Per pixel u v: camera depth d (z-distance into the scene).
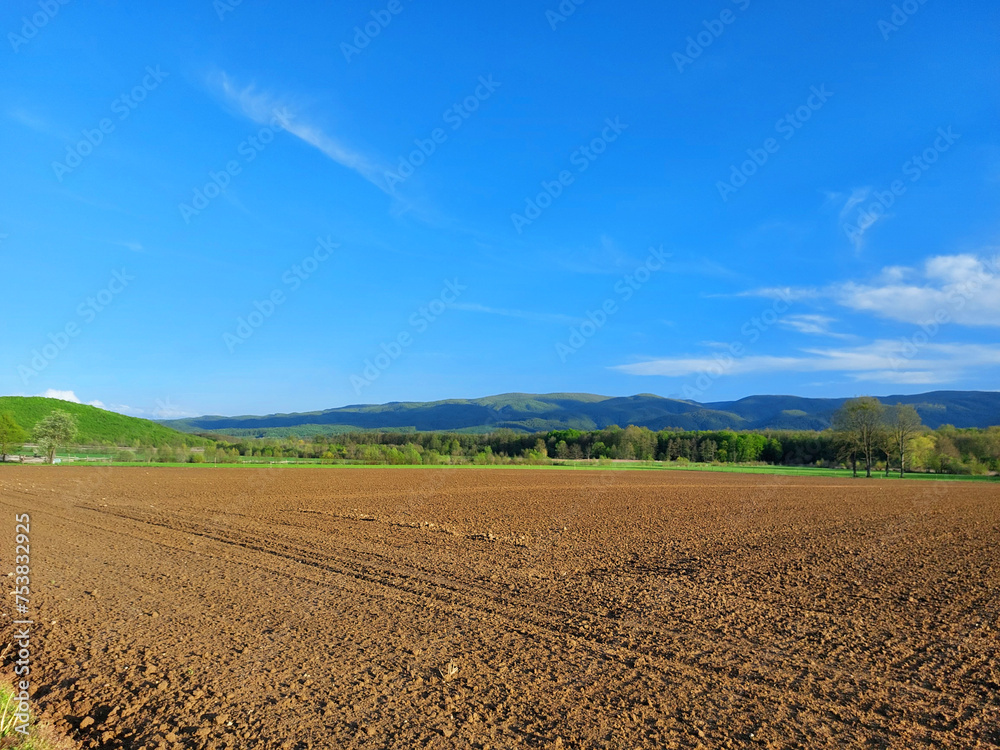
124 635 9.85
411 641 9.75
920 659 9.28
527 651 9.35
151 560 16.31
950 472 86.88
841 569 16.64
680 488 51.22
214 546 18.75
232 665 8.59
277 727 6.70
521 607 12.08
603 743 6.39
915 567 17.02
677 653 9.37
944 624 11.23
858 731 6.80
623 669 8.62
